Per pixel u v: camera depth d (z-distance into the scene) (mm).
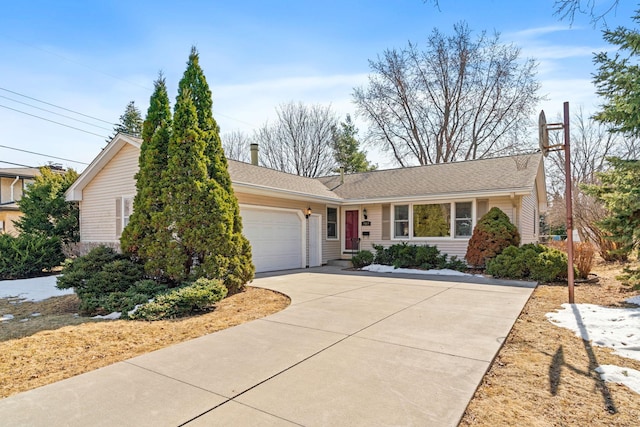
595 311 5684
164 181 7223
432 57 23250
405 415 2572
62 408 2697
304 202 12867
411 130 24688
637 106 5820
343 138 31203
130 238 7344
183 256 7023
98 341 4445
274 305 6402
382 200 13258
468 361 3598
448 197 11992
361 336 4438
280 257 11914
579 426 2488
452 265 11211
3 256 10680
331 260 14312
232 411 2635
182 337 4547
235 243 7602
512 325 4922
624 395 2928
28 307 6727
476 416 2613
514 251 9727
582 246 9188
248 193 10414
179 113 7332
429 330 4684
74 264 6898
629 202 6129
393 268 11680
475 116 23391
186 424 2463
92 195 12273
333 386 3037
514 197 11320
